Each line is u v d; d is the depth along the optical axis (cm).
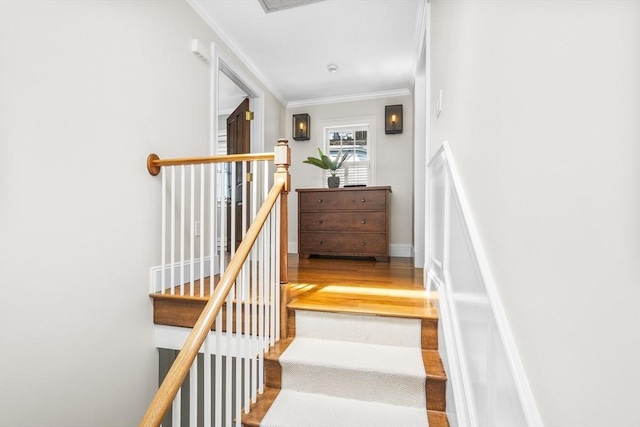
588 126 45
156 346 194
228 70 301
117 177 171
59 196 139
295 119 430
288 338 169
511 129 71
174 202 209
